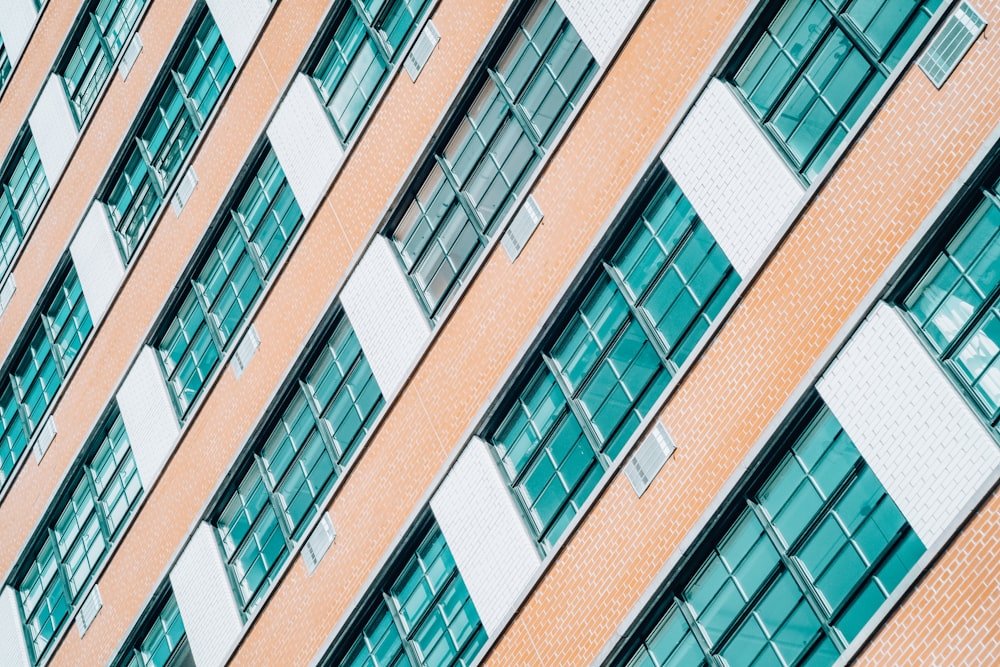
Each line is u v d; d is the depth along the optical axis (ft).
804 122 55.11
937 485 46.78
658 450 55.72
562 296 62.08
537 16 69.00
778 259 53.67
